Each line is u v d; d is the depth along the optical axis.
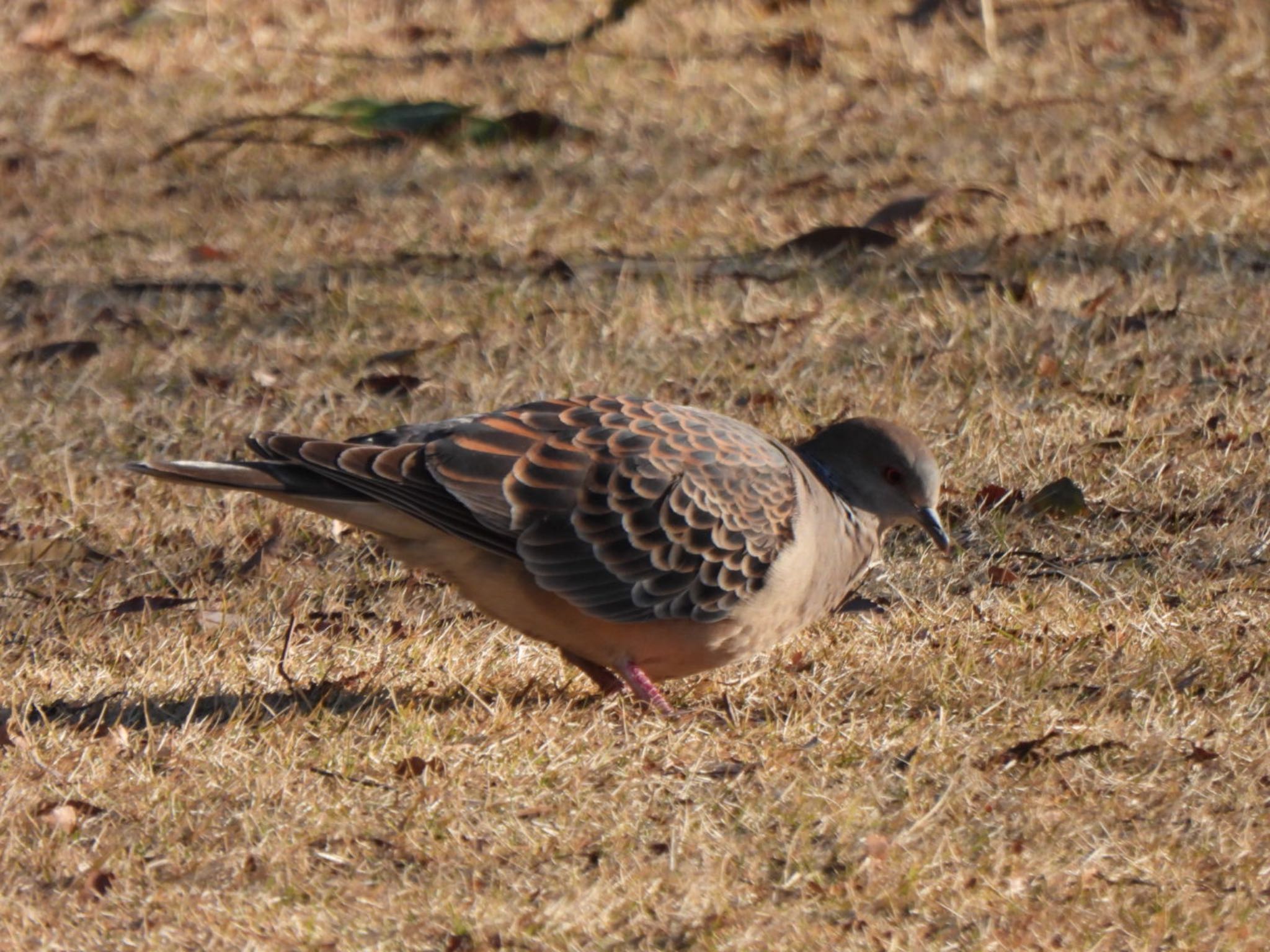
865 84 20.08
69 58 21.98
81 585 11.05
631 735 8.66
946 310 14.46
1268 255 15.13
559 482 8.66
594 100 19.98
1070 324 14.09
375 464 8.47
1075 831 7.55
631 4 22.11
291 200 17.91
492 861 7.39
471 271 15.99
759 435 9.27
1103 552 10.92
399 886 7.20
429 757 8.36
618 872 7.24
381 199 17.80
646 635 8.96
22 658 9.91
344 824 7.69
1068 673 9.27
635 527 8.70
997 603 10.26
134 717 8.99
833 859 7.35
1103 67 20.00
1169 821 7.63
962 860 7.32
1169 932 6.75
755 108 19.58
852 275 15.41
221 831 7.66
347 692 9.30
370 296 15.51
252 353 14.54
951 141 18.20
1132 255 15.30
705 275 15.59
